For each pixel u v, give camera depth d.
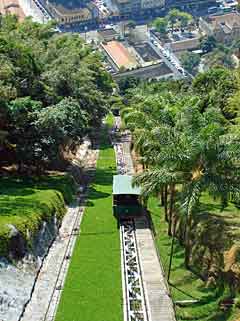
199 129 42.22
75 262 46.62
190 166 41.50
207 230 44.38
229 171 40.66
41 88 71.81
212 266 41.72
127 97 139.00
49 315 38.44
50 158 61.56
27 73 71.25
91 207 60.50
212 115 44.94
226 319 36.62
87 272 45.03
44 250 46.78
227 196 39.72
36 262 44.00
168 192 59.44
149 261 47.09
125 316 38.81
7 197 51.97
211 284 40.91
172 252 45.09
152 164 50.25
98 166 81.56
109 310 39.69
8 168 63.66
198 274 43.31
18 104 59.38
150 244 50.56
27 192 55.03
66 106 63.31
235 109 72.44
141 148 55.53
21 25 109.06
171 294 41.22
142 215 56.28
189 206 39.41
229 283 38.84
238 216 47.22
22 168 62.59
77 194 65.00
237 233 42.66
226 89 80.50
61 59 85.62
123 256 48.06
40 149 60.72
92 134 101.25
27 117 59.94
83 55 115.31
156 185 43.22
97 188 68.75
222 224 44.56
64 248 48.97
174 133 43.19
